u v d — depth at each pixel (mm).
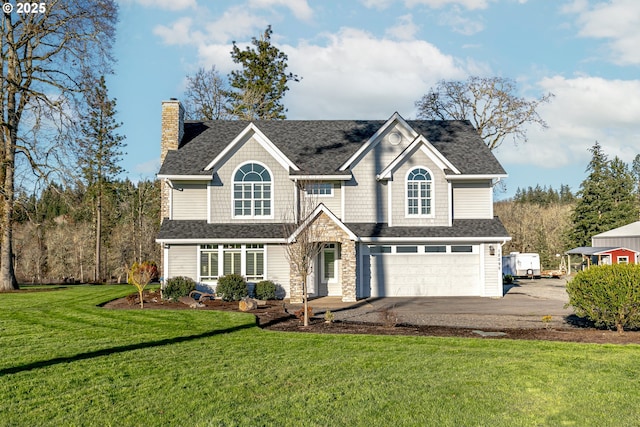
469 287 27906
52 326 16969
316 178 27344
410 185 28125
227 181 27609
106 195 55031
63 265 58812
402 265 27828
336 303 24953
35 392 9719
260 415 8461
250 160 27688
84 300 24094
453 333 15859
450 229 27766
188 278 25891
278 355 12695
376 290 27688
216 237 26281
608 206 66438
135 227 61031
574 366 11398
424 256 27875
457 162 28906
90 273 60781
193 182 27812
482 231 27703
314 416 8383
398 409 8672
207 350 13273
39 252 57812
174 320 18062
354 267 25750
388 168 27656
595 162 68250
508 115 46469
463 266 27938
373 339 14703
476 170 28234
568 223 72875
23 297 25797
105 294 27141
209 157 28531
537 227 76125
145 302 23656
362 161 28453
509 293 30859
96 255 52500
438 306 23641
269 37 53438
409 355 12617
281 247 27141
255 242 26594
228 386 10062
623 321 15594
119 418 8383
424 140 27734
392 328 16859
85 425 8094
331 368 11367
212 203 27453
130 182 64812
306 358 12359
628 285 15258
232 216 27484
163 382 10328
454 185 28781
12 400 9273
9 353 12914
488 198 28781
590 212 67250
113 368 11414
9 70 31031
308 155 29188
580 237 67562
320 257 28359
